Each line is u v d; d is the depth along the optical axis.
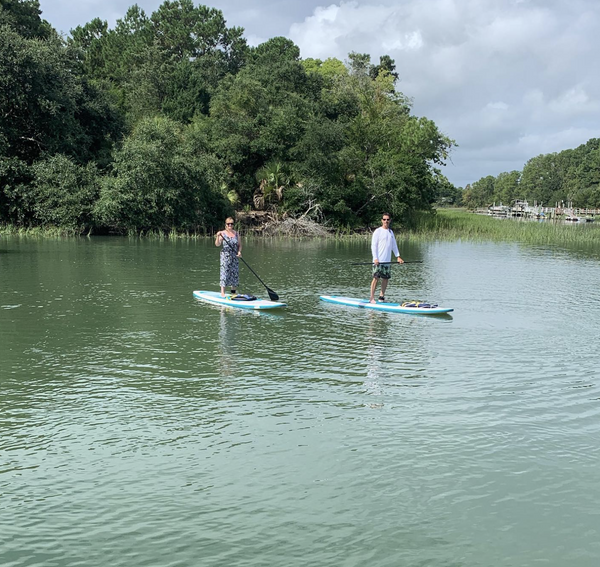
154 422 5.77
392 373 7.42
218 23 73.00
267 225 36.78
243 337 9.23
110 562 3.65
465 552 3.77
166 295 12.92
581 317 11.24
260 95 43.19
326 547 3.80
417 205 48.19
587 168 106.56
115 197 31.22
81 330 9.52
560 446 5.31
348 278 16.58
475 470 4.83
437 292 14.29
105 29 69.69
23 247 24.23
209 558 3.69
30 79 31.00
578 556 3.75
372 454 5.09
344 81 55.66
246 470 4.80
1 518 4.10
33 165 32.09
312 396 6.52
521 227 42.59
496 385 6.99
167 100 50.44
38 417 5.86
